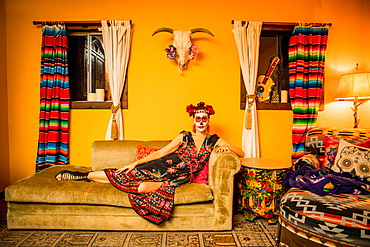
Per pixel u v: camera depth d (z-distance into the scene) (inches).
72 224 79.9
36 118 118.3
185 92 117.1
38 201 78.8
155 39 116.1
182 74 116.8
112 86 114.0
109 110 117.7
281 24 115.0
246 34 114.3
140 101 117.0
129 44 114.4
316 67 113.1
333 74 119.1
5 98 116.6
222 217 80.7
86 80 123.6
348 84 103.7
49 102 113.0
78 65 123.4
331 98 119.3
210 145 93.0
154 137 118.2
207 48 116.6
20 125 118.3
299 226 61.3
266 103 117.9
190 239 76.8
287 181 81.4
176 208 79.4
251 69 113.9
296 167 85.1
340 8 118.7
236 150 89.8
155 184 82.2
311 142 93.1
